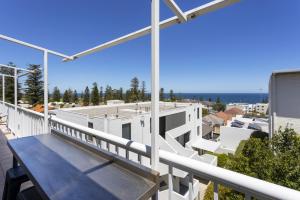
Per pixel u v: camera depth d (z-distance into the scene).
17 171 1.70
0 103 7.51
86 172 1.16
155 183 1.00
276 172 3.64
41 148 1.66
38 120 3.19
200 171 0.85
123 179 1.06
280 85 7.42
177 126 13.70
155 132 0.96
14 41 2.03
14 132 4.88
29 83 26.34
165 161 1.00
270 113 7.75
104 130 7.38
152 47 0.91
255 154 4.20
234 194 2.89
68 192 0.93
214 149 14.06
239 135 14.66
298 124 7.03
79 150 1.60
